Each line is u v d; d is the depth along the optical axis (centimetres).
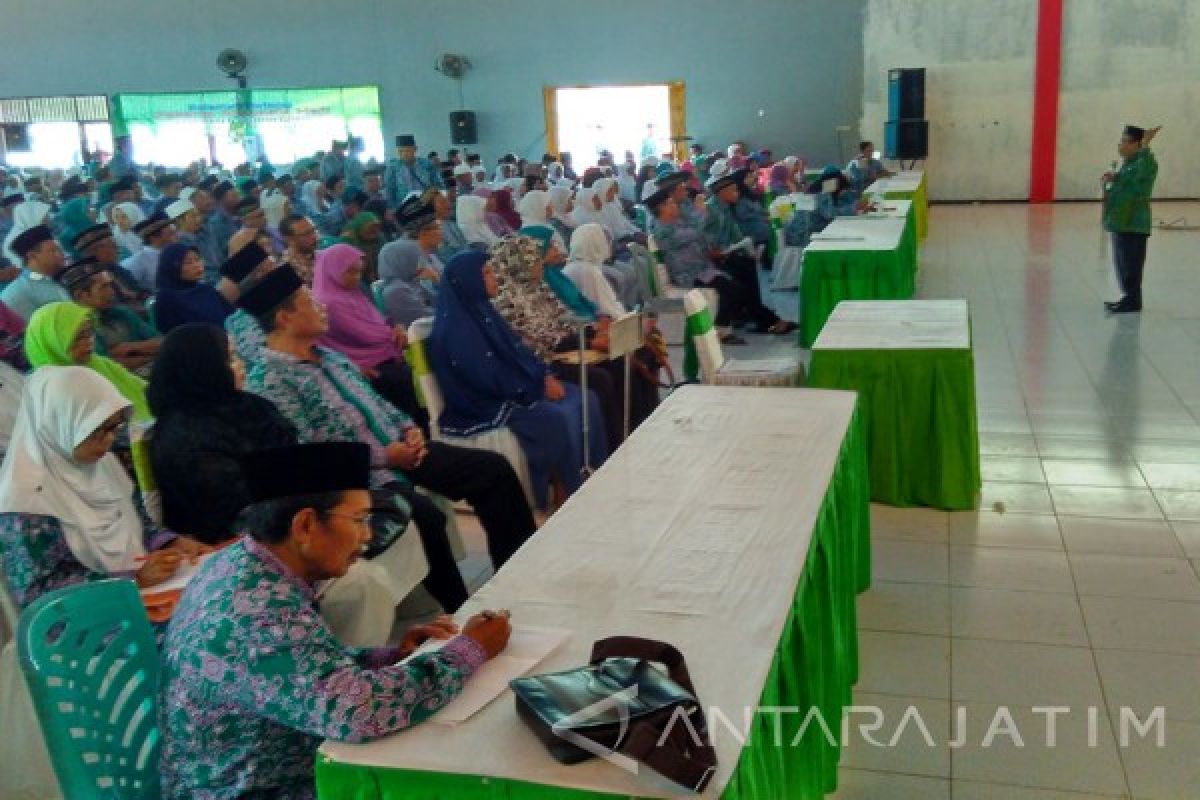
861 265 638
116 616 186
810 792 207
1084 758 249
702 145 1617
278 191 959
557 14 1605
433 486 339
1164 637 303
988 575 348
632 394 498
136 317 464
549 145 1652
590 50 1611
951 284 898
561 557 208
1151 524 383
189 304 479
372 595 255
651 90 1616
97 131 1716
